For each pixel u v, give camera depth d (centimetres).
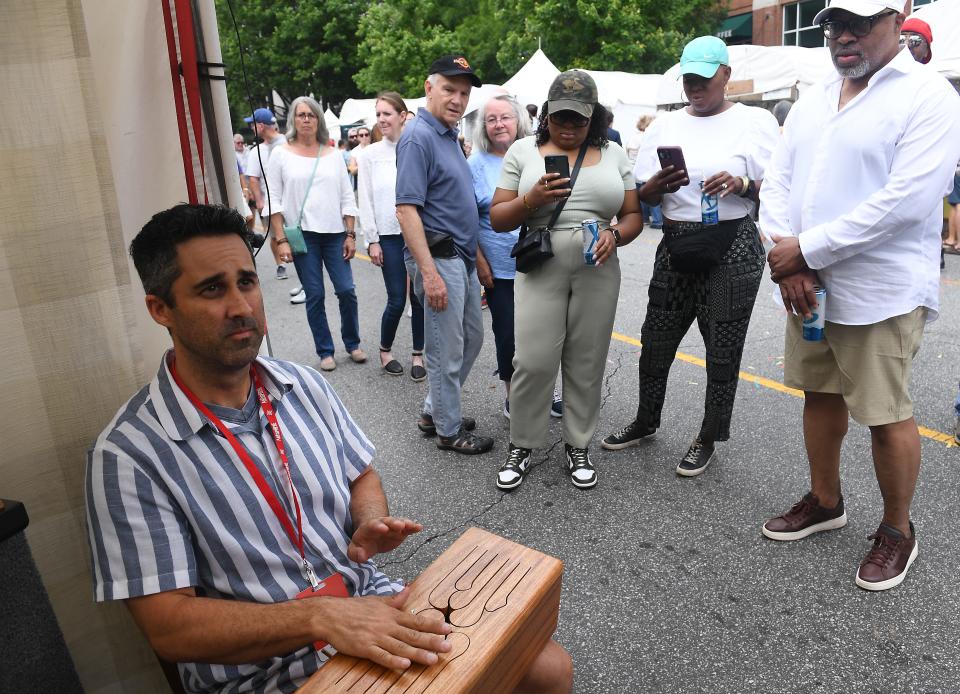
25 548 131
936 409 385
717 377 313
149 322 187
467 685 122
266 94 3108
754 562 263
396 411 429
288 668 142
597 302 302
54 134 157
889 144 214
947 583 244
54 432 165
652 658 220
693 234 300
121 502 132
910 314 224
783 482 319
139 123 183
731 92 1201
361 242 1133
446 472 347
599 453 357
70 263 162
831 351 243
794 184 244
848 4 205
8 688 131
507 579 147
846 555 263
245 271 140
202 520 137
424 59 2295
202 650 131
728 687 207
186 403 140
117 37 176
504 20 2109
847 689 204
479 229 363
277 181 477
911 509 289
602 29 1870
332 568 152
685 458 331
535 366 308
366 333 600
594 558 271
